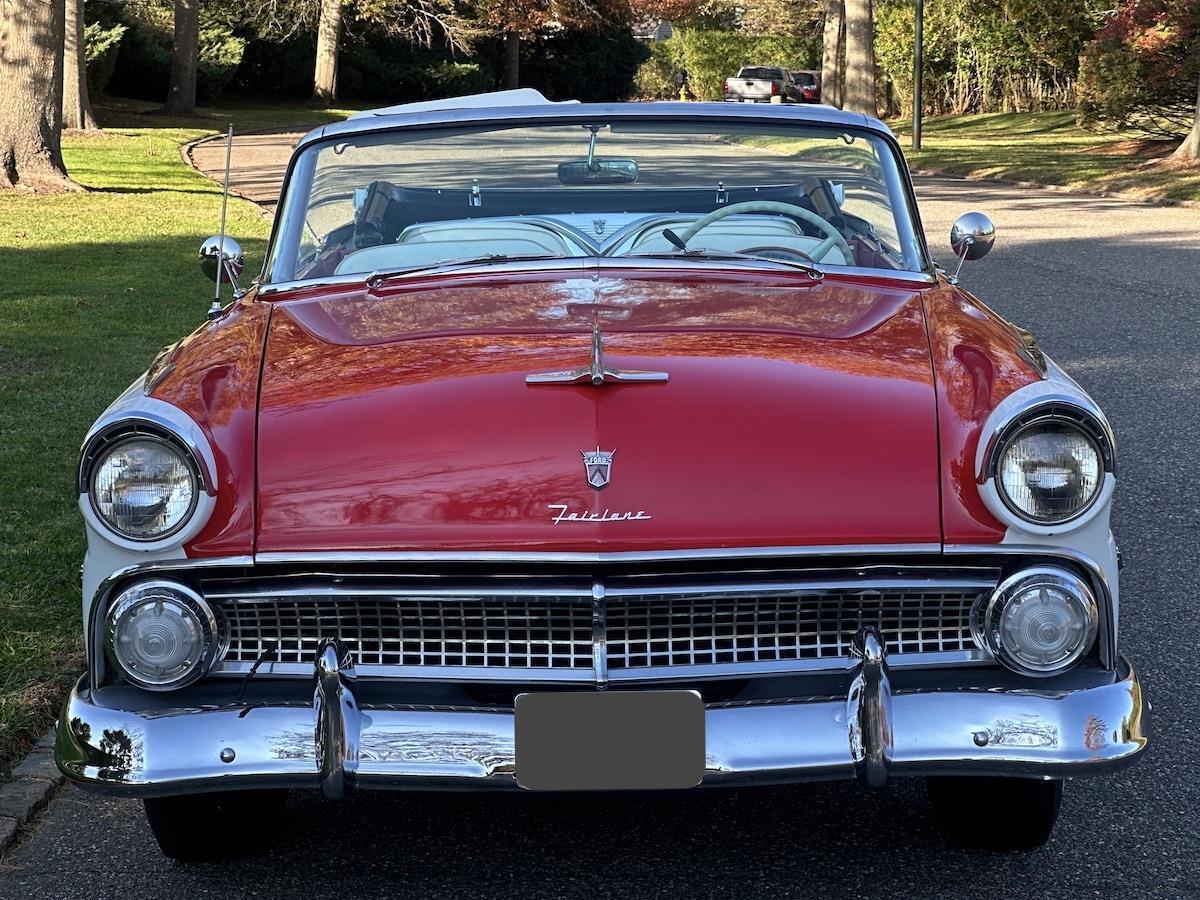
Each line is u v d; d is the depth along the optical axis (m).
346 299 3.36
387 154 3.90
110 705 2.63
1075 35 37.53
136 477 2.61
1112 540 2.74
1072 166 24.84
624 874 3.02
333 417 2.72
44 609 4.47
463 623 2.64
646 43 63.19
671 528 2.57
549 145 3.88
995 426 2.61
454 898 2.93
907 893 2.91
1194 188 19.97
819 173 3.90
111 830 3.29
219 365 2.90
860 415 2.70
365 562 2.59
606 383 2.72
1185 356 8.65
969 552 2.61
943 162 27.27
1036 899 2.88
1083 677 2.65
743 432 2.66
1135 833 3.17
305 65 48.81
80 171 20.91
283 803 3.34
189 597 2.62
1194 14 24.23
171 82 37.75
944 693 2.60
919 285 3.50
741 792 3.40
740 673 2.62
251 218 15.94
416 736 2.57
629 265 3.51
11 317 9.55
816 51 59.19
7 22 17.92
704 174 3.91
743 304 3.21
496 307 3.19
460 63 53.56
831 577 2.61
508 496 2.60
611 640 2.62
